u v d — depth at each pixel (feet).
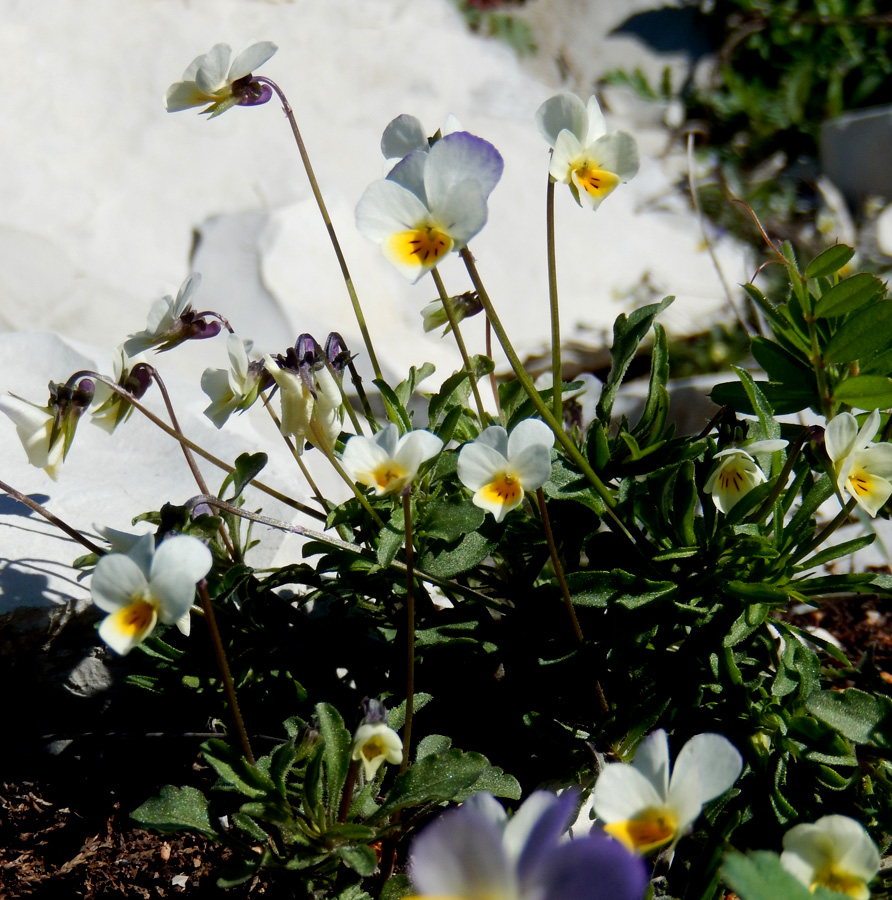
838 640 2.15
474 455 1.73
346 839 1.71
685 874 1.78
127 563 1.65
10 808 1.89
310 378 1.78
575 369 2.99
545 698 1.86
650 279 3.34
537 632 1.86
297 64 3.46
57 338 2.19
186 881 1.83
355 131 3.38
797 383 1.89
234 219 2.87
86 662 1.94
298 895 1.74
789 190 3.90
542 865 1.55
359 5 3.80
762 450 1.78
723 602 1.83
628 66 4.33
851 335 1.82
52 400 1.82
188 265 2.84
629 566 1.88
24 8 3.13
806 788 1.80
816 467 1.85
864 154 3.84
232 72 1.85
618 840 1.57
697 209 2.51
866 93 4.24
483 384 2.63
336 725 1.71
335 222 2.99
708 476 1.82
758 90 4.27
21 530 1.96
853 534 2.24
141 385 1.86
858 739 1.74
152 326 1.84
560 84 4.15
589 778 1.80
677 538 1.85
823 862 1.62
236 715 1.72
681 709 1.82
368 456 1.71
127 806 1.89
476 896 1.54
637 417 2.60
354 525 1.86
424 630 1.84
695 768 1.60
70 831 1.87
